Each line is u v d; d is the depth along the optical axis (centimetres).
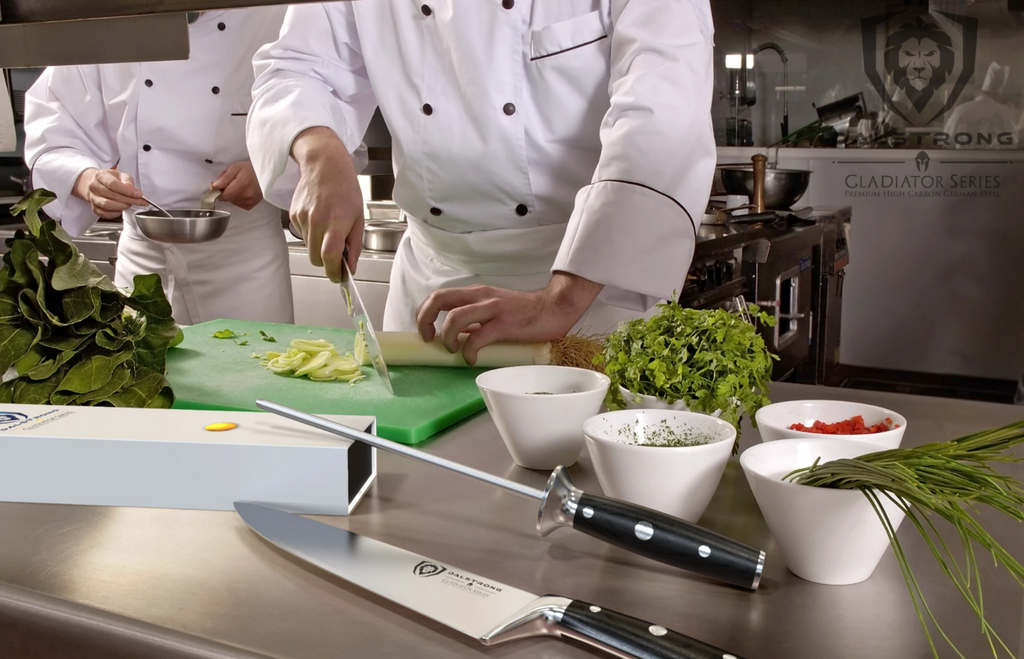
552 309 117
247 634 52
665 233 120
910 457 57
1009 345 374
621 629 50
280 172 144
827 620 54
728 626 53
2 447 73
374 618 54
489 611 53
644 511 58
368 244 253
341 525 69
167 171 211
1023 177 361
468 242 151
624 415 72
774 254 220
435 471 81
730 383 77
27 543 66
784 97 397
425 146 144
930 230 376
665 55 123
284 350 131
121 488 72
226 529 68
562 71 134
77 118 214
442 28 137
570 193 144
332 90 154
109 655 54
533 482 79
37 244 98
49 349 97
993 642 51
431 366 120
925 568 60
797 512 56
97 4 76
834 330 310
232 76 203
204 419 78
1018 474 78
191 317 218
